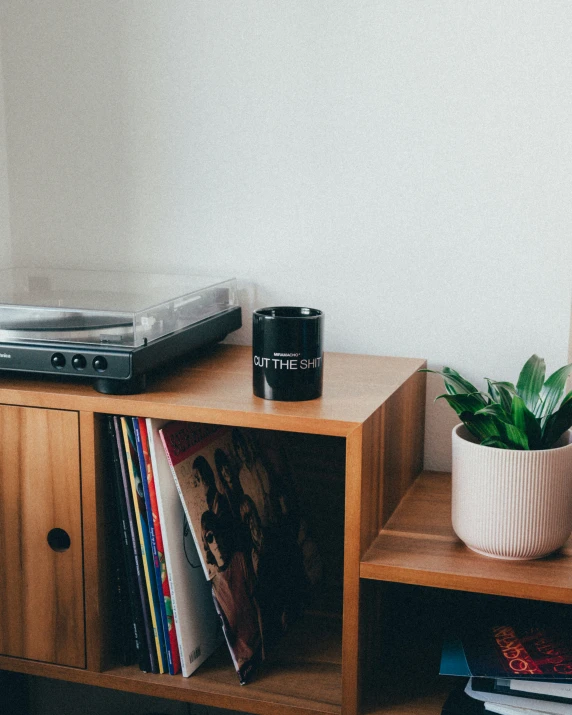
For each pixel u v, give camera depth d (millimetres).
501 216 1052
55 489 926
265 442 1124
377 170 1093
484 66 1025
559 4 986
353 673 861
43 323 919
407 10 1043
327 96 1095
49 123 1227
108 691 1311
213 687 929
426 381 1117
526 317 1065
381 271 1115
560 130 1011
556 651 882
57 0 1188
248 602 962
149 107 1176
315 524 1188
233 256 1180
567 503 826
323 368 1004
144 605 943
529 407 889
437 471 1133
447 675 934
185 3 1131
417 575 818
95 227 1237
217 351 1145
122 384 895
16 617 972
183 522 954
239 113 1138
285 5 1090
